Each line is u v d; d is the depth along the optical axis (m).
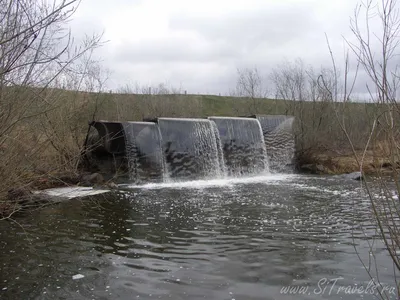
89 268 6.36
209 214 10.30
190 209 11.01
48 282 5.78
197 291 5.40
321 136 23.50
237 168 21.28
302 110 25.83
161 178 18.30
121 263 6.59
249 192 14.34
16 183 8.73
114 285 5.65
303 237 7.98
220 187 15.97
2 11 5.08
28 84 6.49
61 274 6.10
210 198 12.95
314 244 7.48
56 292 5.43
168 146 18.88
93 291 5.45
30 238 8.12
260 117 23.09
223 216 10.04
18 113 6.44
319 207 11.11
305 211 10.55
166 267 6.37
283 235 8.16
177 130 19.31
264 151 22.39
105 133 17.48
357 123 12.05
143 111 30.44
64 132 14.17
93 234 8.41
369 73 3.32
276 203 11.85
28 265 6.50
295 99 27.98
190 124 19.75
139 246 7.55
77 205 11.63
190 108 34.78
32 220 9.69
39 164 10.30
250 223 9.23
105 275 6.05
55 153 12.36
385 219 3.62
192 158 19.55
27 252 7.20
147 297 5.23
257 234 8.27
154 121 19.14
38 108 7.81
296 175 21.19
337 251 7.02
